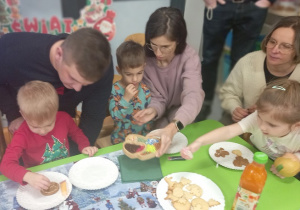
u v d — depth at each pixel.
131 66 1.51
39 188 1.02
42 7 2.13
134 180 1.12
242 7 1.89
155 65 1.67
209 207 1.02
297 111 1.09
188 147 1.20
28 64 1.21
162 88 1.73
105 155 1.25
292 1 2.09
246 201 0.95
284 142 1.25
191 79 1.56
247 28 1.96
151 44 1.51
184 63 1.63
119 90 1.68
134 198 1.04
